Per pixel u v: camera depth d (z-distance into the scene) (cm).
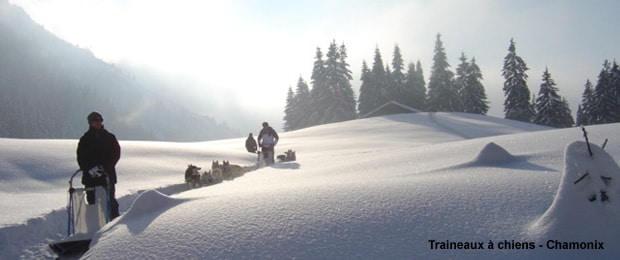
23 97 15562
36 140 1546
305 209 404
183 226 397
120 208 804
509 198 392
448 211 375
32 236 582
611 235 300
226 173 1174
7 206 703
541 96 5341
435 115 4497
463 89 6200
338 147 2316
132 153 1464
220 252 340
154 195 498
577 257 291
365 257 315
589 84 5759
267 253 332
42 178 1010
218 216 411
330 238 344
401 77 6806
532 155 651
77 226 544
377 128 3566
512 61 5600
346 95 5591
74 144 1479
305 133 3647
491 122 3959
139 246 375
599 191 313
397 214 376
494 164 620
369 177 676
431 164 745
